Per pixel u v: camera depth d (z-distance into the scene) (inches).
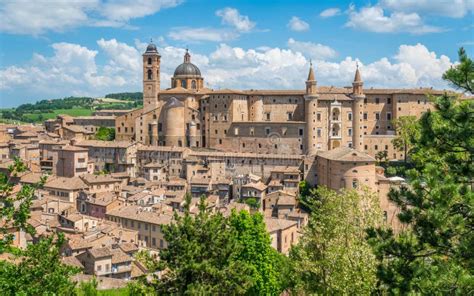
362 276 2097.7
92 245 4810.5
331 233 2509.8
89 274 4325.8
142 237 5600.4
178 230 1982.0
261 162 7647.6
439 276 1370.6
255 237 3582.7
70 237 5002.5
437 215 1360.7
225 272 1935.3
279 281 3634.4
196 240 1946.4
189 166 7701.8
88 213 6382.9
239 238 3528.5
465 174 1416.1
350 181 6151.6
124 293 3558.1
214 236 1982.0
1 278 1604.3
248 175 7362.2
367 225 2356.1
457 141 1425.9
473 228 1403.8
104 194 6771.7
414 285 1387.8
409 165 7372.1
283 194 6801.2
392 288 1429.6
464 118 1401.3
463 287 1317.7
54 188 6756.9
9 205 1692.9
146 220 5565.9
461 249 1376.7
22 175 7076.8
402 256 1467.8
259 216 3703.3
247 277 2005.4
